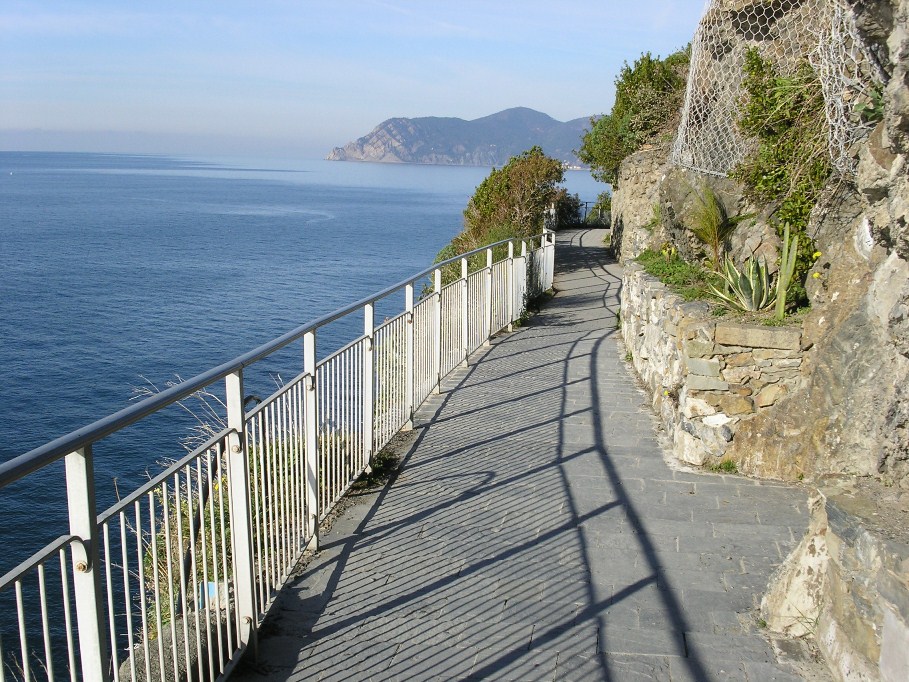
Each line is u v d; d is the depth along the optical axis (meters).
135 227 90.62
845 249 5.94
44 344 32.09
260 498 4.00
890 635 2.89
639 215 19.70
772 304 6.76
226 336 34.66
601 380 9.27
